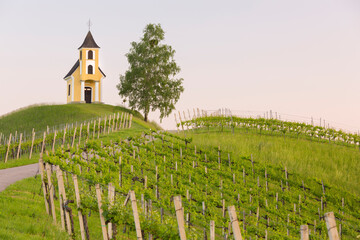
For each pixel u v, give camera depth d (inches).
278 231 826.8
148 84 2511.1
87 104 2778.1
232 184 1078.4
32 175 982.4
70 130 1667.1
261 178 1195.9
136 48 2554.1
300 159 1357.0
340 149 1542.8
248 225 805.9
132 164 1040.2
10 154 1450.5
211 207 860.0
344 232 938.1
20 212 587.2
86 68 2839.6
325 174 1247.5
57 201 713.6
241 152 1387.8
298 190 1130.7
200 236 599.2
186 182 994.1
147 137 1604.3
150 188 856.9
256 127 1839.3
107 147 1208.2
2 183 856.3
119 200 530.6
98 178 825.5
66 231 563.5
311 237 815.7
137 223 449.4
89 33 2898.6
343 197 1115.9
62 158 953.5
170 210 690.2
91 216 686.5
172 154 1327.5
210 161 1323.8
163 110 2549.2
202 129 1907.0
